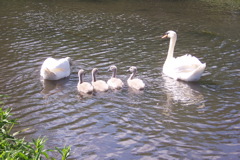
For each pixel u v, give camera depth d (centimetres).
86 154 732
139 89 1077
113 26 1884
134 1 2719
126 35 1712
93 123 865
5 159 525
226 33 1816
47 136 795
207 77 1192
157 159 721
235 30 1884
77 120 877
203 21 2097
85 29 1795
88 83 1081
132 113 921
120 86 1082
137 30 1819
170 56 1291
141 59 1361
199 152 747
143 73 1215
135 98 1014
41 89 1070
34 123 852
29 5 2355
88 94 1045
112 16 2138
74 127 841
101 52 1430
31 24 1848
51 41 1559
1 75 1153
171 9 2461
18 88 1064
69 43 1541
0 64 1251
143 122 874
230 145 775
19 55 1355
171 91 1070
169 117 901
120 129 839
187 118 897
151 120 884
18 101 973
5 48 1432
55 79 1154
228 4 2695
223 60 1369
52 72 1125
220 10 2456
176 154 739
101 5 2488
